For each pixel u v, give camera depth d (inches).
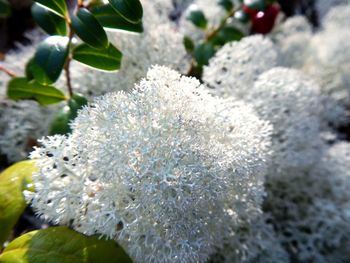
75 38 3.1
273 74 3.5
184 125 2.3
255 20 4.7
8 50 4.8
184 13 4.7
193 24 4.4
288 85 3.5
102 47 2.5
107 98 2.3
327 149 4.1
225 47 3.5
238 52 3.5
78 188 2.4
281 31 5.5
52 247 2.3
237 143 2.5
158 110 2.3
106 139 2.3
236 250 3.1
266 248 3.3
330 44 5.1
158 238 2.3
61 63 2.6
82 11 2.6
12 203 2.5
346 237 3.8
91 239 2.3
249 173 2.5
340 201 4.0
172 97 2.4
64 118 2.9
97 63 2.8
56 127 2.8
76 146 2.3
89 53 2.8
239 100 3.3
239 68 3.4
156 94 2.4
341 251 3.9
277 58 4.5
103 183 2.3
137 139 2.3
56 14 2.8
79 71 3.3
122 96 2.4
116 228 2.4
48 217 2.4
